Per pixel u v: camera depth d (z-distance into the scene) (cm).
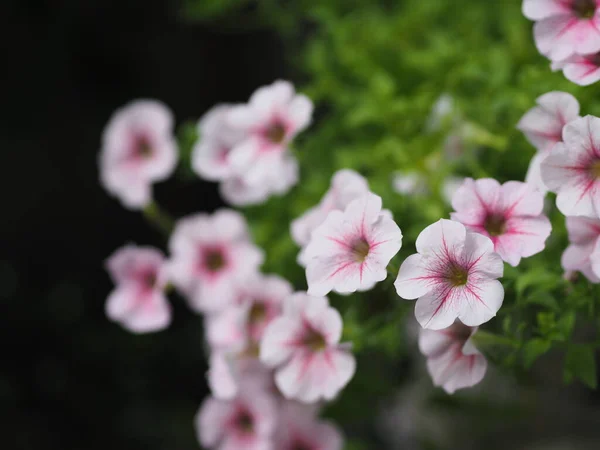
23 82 121
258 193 83
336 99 95
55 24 122
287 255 88
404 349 94
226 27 113
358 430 114
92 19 123
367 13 98
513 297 73
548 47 66
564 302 69
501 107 82
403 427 106
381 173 87
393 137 88
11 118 121
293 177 81
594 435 100
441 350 67
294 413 80
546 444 100
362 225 64
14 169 122
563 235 74
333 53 97
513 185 65
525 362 68
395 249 62
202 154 84
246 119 79
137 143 90
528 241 64
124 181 90
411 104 88
